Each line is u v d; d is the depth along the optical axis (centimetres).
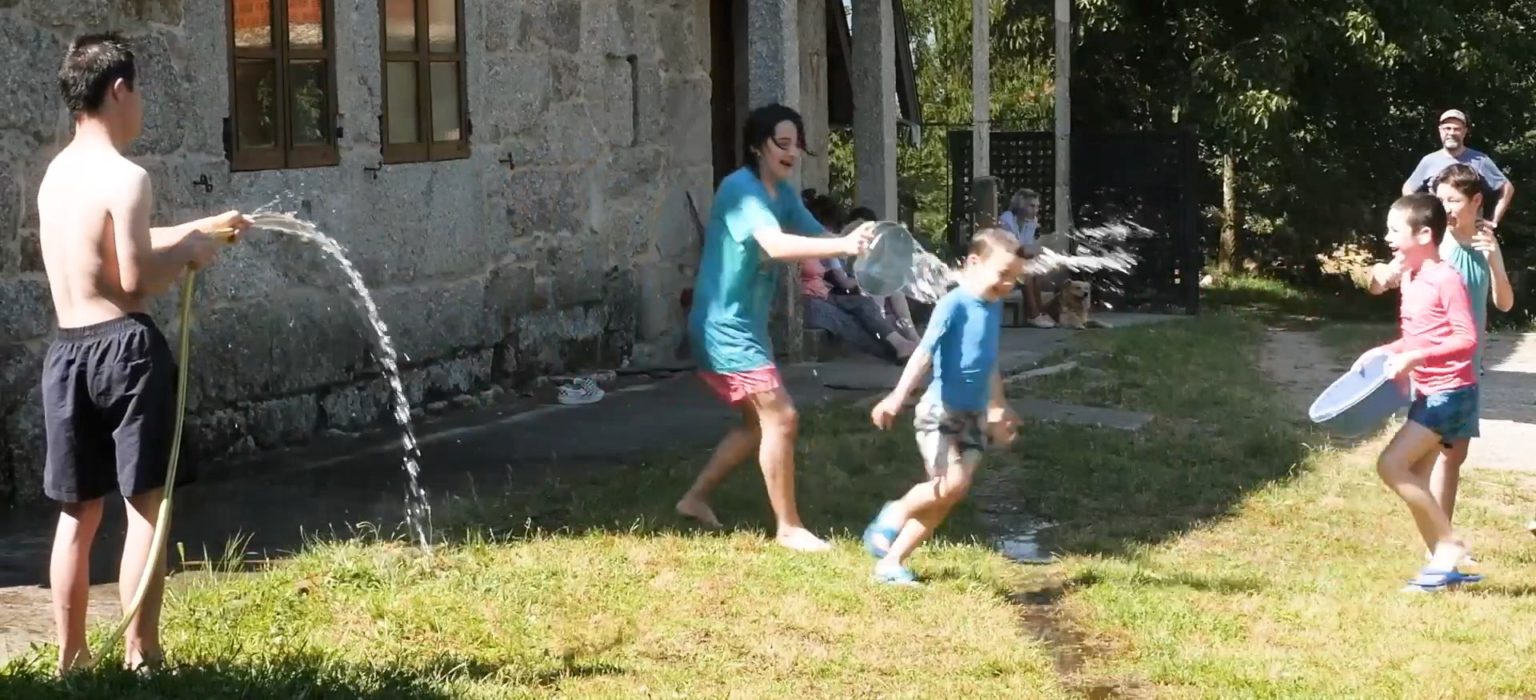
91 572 638
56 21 767
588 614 589
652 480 818
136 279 475
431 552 656
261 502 771
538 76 1148
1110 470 897
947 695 513
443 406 1045
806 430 971
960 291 641
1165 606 630
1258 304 2270
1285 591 662
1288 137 2206
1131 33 2220
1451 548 677
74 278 483
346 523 725
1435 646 582
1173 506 830
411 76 1023
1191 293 1909
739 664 540
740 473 841
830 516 766
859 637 574
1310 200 2403
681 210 1327
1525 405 1212
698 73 1345
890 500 804
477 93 1085
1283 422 1069
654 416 1034
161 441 486
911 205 2545
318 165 938
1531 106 2353
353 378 973
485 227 1096
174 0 834
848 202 2403
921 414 645
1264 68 2056
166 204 831
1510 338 1728
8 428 743
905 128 2614
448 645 545
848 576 651
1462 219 717
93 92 486
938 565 681
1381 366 692
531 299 1145
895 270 743
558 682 513
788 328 1282
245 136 891
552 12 1160
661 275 1300
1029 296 1638
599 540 695
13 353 747
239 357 882
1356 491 864
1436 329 670
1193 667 552
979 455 644
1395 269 706
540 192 1155
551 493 787
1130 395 1161
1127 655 571
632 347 1264
